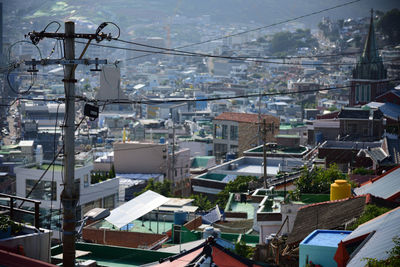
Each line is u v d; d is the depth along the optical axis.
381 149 59.41
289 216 33.19
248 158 93.75
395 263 15.45
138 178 96.44
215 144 131.50
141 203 40.38
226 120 130.25
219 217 49.28
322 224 26.08
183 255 18.98
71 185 19.72
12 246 19.00
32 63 19.89
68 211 19.61
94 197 60.16
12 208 21.00
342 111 92.88
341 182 31.98
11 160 83.94
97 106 20.84
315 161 70.94
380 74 174.50
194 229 41.00
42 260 19.83
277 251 25.47
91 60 19.52
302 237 25.64
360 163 61.47
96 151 115.81
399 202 27.78
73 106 19.67
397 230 18.80
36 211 20.59
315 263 20.55
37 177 57.56
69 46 19.44
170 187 85.31
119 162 102.06
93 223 43.25
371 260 16.27
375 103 131.62
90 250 27.64
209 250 16.08
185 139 175.25
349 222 25.19
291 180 49.12
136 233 40.22
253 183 66.19
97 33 19.34
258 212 33.88
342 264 18.20
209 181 85.19
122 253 27.20
